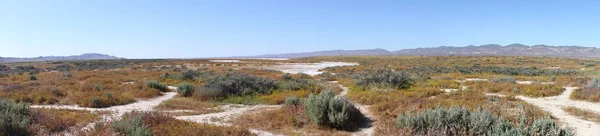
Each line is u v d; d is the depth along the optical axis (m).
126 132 7.18
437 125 7.78
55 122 8.95
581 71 38.81
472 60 82.94
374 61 87.31
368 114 11.71
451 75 32.44
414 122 8.16
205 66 61.81
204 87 17.67
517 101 13.60
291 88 19.83
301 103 12.07
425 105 11.64
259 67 58.75
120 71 39.53
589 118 10.23
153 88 19.33
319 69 53.09
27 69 52.28
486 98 14.10
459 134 7.41
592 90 14.97
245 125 10.21
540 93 15.62
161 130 7.98
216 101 15.97
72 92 17.89
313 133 9.24
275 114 11.24
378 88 19.05
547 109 11.91
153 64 70.44
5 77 31.38
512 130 6.77
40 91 17.11
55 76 31.09
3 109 8.72
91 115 11.29
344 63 78.06
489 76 30.36
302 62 84.00
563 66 54.38
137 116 8.57
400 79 20.34
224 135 8.15
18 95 15.55
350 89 20.03
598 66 49.91
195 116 11.85
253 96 17.00
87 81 24.89
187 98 17.11
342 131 9.42
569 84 20.31
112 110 13.06
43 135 7.82
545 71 38.38
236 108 13.98
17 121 7.76
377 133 8.56
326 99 10.16
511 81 22.00
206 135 7.99
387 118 10.52
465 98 14.18
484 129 7.32
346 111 9.87
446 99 13.89
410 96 15.59
